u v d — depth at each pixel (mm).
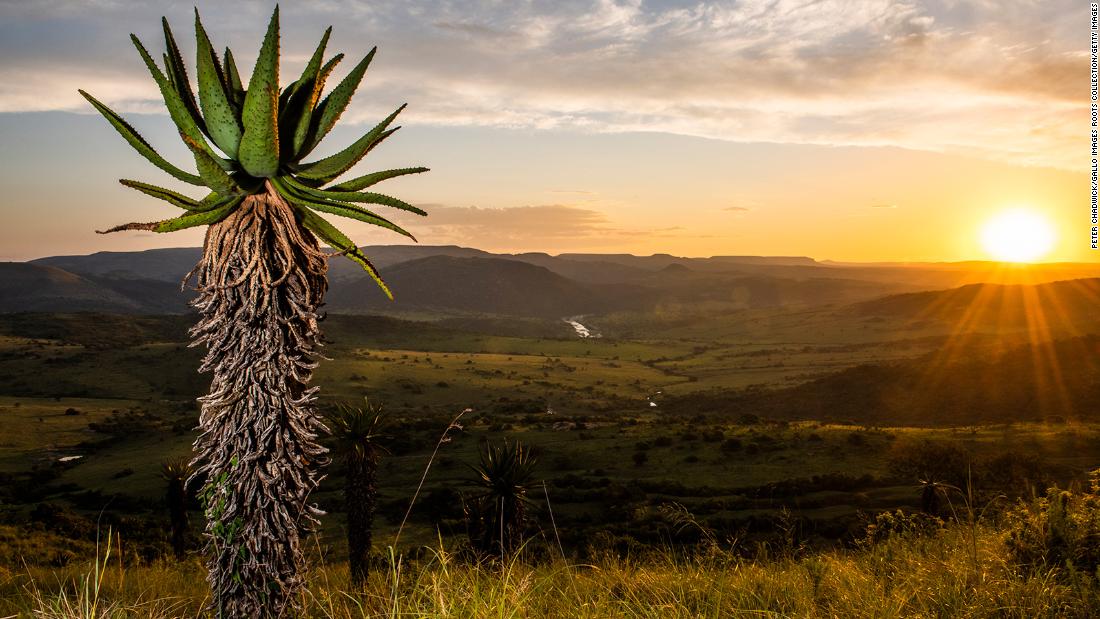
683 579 5020
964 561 4883
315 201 2867
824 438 83250
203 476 2742
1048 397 128875
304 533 2812
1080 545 4762
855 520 21500
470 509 15109
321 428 2834
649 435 99438
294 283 2865
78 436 130125
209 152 2650
